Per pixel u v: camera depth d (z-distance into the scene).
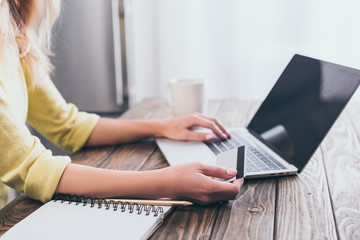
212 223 0.67
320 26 2.47
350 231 0.64
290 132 0.94
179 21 2.59
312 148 0.84
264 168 0.86
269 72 2.59
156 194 0.74
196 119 1.07
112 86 2.63
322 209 0.71
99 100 2.66
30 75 1.05
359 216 0.69
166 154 0.97
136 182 0.74
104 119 1.11
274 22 2.51
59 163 0.77
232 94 2.67
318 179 0.84
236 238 0.63
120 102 2.67
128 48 2.62
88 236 0.62
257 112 1.13
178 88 1.24
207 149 0.99
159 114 1.36
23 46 1.01
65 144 1.07
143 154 1.01
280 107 1.03
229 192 0.73
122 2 2.50
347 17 2.43
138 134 1.08
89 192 0.75
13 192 1.46
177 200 0.74
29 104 1.07
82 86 2.63
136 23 2.62
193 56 2.65
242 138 1.06
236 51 2.59
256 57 2.59
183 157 0.94
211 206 0.73
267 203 0.74
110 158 0.99
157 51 2.66
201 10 2.56
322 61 0.94
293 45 2.53
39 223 0.66
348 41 2.47
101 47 2.56
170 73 2.68
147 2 2.58
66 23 2.52
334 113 0.82
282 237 0.63
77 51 2.57
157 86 2.72
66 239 0.61
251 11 2.52
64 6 2.50
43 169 0.76
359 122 1.21
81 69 2.60
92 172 0.77
